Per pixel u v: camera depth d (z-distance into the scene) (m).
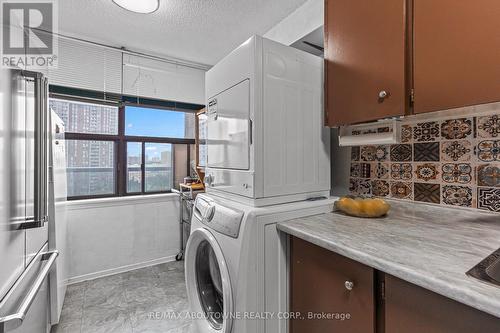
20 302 0.88
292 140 1.19
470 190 1.05
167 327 1.69
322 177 1.34
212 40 2.34
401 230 0.94
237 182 1.17
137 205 2.69
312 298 0.94
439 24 0.83
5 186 0.81
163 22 2.02
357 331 0.76
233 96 1.20
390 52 0.97
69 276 2.31
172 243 2.91
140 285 2.29
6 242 0.81
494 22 0.72
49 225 1.57
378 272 0.71
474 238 0.83
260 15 1.91
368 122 1.12
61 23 2.03
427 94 0.87
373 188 1.42
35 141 0.99
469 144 1.05
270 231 1.02
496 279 0.54
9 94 0.85
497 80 0.71
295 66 1.20
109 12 1.88
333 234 0.89
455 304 0.54
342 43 1.17
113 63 2.51
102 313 1.85
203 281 1.45
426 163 1.19
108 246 2.53
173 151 3.06
